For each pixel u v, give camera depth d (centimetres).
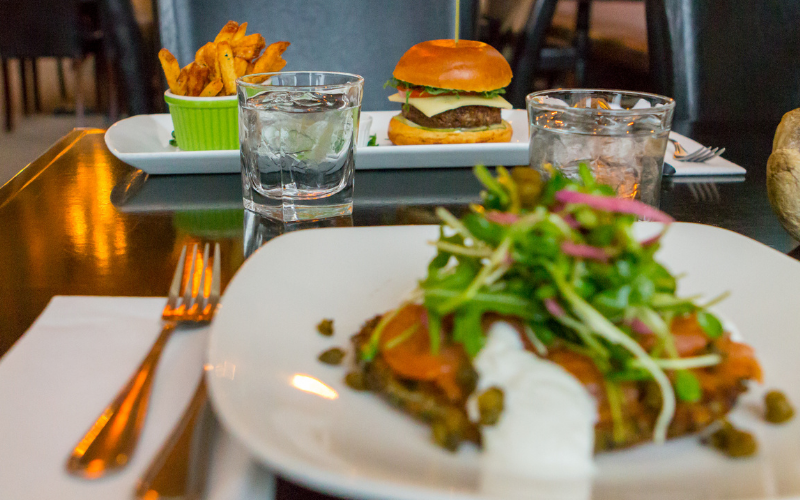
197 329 73
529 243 58
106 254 103
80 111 530
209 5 241
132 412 58
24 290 89
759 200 133
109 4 354
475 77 171
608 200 61
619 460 55
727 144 179
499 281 62
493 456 54
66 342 69
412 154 152
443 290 60
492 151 153
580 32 527
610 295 57
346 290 79
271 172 120
